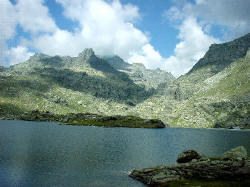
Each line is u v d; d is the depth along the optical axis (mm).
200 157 68875
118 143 125125
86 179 55219
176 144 129000
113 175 59281
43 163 68750
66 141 122375
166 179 51094
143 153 93375
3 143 106062
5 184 49969
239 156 57375
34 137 136375
